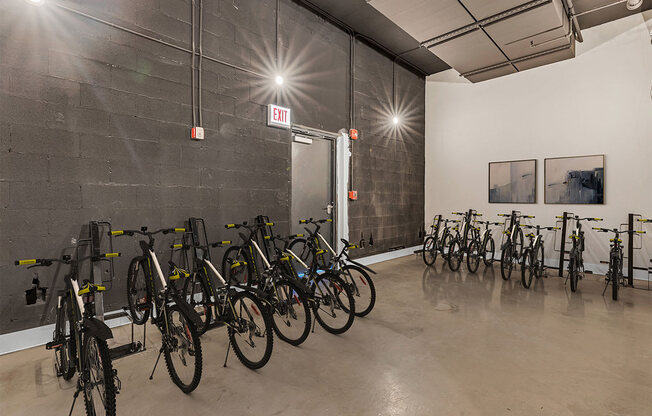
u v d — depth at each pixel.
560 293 3.89
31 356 2.33
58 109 2.58
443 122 6.67
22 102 2.42
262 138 4.02
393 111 6.14
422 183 6.87
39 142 2.50
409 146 6.53
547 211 5.39
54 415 1.70
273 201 4.16
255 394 1.86
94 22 2.74
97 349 1.50
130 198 2.96
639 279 4.58
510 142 5.81
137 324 2.77
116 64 2.86
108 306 2.85
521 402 1.79
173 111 3.23
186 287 2.75
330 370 2.13
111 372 1.45
